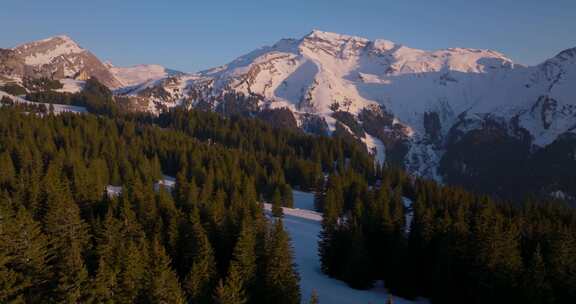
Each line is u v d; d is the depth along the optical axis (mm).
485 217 61062
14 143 105500
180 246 53844
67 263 34344
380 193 103688
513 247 51344
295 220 93938
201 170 109750
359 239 59219
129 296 36312
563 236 54000
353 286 58312
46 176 74438
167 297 36375
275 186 110188
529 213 89625
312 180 128375
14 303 31938
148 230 57219
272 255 46062
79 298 33344
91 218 57094
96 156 111938
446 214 63719
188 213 67562
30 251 36688
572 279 49875
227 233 56250
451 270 53719
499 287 48844
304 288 54312
